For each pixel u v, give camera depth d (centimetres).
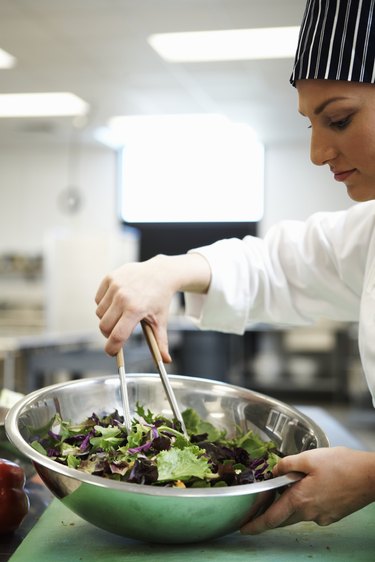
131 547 84
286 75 502
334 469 80
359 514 99
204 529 79
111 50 454
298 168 764
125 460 83
